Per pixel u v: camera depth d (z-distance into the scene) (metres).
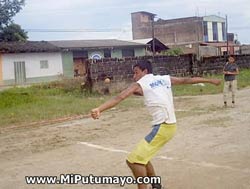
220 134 9.43
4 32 45.88
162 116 5.06
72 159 7.92
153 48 47.31
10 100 17.72
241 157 7.32
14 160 8.19
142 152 5.02
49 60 40.41
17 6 46.38
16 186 6.40
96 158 7.88
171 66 25.28
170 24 64.31
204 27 65.19
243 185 5.83
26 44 40.06
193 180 6.17
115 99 4.90
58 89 22.59
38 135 10.73
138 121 12.11
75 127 11.63
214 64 28.33
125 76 22.09
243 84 22.25
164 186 5.95
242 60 31.22
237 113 12.42
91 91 20.73
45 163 7.75
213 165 6.90
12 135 10.95
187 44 60.94
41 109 15.23
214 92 19.23
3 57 37.19
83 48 42.62
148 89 5.09
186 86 22.12
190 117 12.23
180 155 7.67
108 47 44.72
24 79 38.50
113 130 10.86
